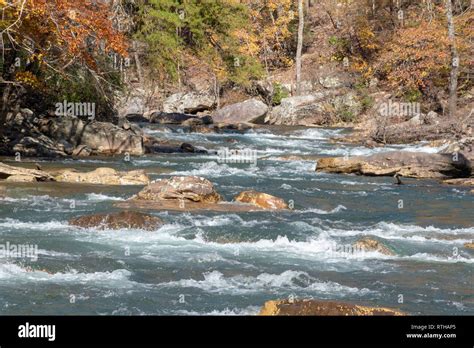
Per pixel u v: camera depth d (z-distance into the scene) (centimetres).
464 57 4653
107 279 1160
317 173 2641
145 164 2694
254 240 1465
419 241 1503
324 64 5638
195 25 5459
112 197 1891
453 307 1071
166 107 5275
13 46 2659
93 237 1446
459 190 2269
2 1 2381
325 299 1089
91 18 2636
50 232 1473
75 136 3023
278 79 5762
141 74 5138
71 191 1956
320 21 6162
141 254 1330
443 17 5088
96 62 3083
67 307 1023
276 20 6303
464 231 1608
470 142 2873
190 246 1407
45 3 2433
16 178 2086
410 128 3775
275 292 1118
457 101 4656
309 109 4919
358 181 2447
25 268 1197
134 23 4812
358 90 5019
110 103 3431
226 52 5597
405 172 2575
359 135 3997
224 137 3866
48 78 2953
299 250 1405
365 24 5503
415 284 1191
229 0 5538
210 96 5491
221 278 1188
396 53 4756
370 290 1149
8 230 1482
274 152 3381
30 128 2969
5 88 2898
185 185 1856
